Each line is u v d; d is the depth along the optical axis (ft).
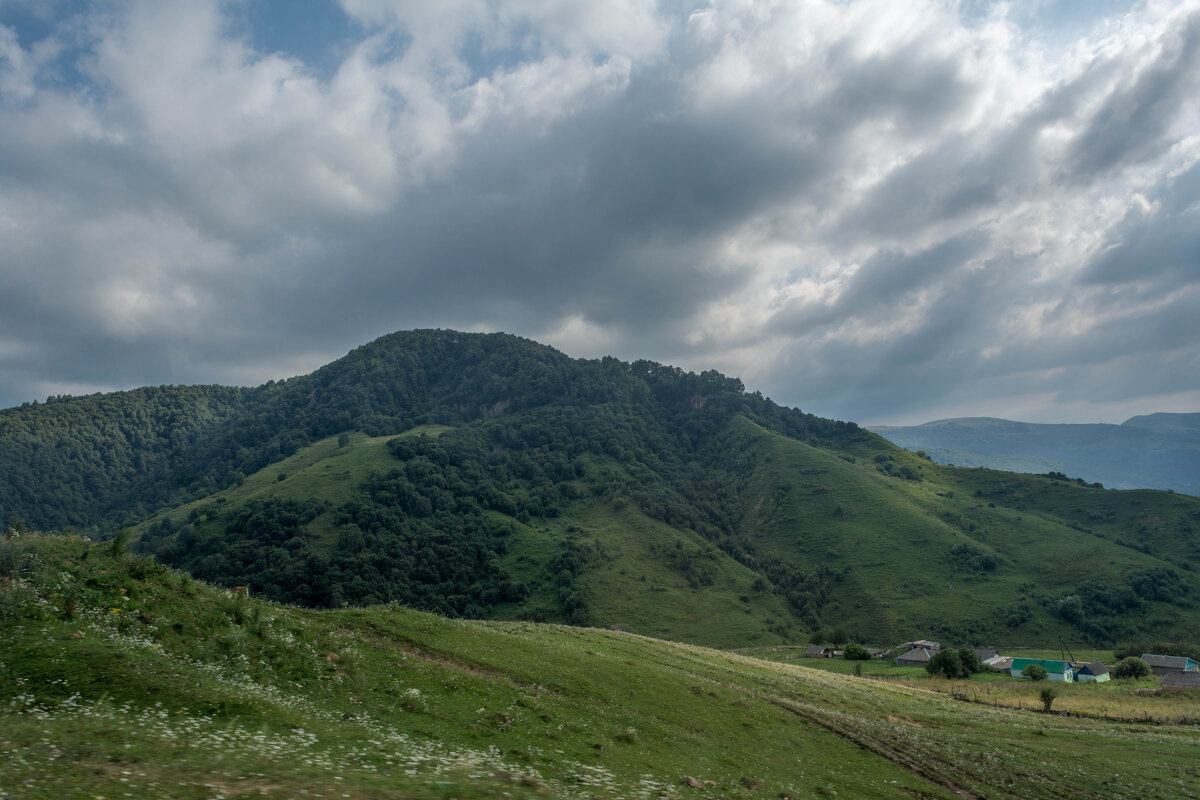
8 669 64.34
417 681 101.60
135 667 71.56
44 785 42.50
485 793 57.21
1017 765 128.36
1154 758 147.64
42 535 93.15
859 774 108.68
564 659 141.69
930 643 499.10
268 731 65.21
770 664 250.37
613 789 71.15
